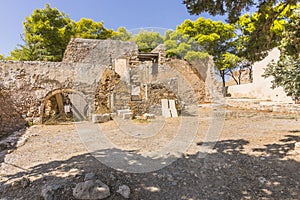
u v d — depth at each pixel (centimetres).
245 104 1278
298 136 548
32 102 969
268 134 599
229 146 486
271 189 270
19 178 319
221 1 424
